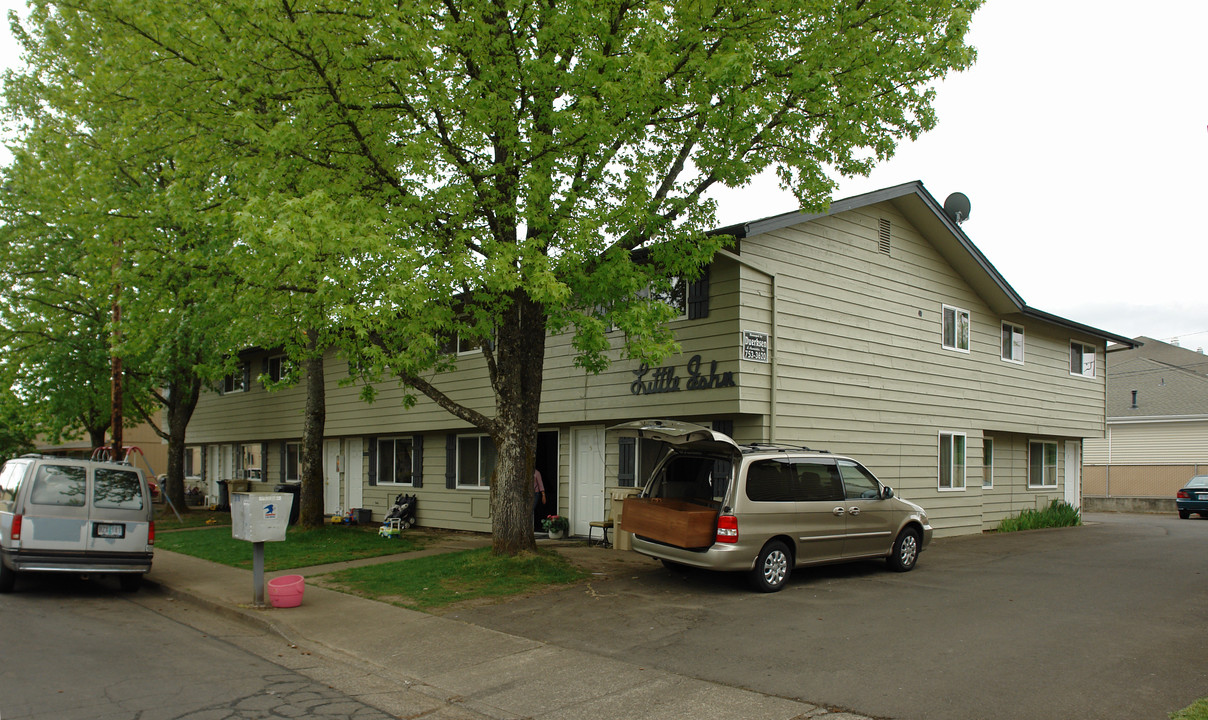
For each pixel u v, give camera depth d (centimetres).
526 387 1223
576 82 1023
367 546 1582
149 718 586
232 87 1072
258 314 1161
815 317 1455
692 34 1078
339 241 911
